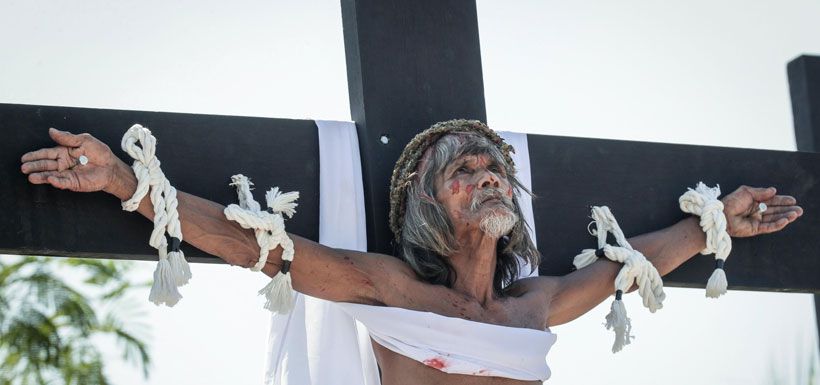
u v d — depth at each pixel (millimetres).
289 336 10922
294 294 10922
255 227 10492
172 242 10281
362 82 11547
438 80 11758
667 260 12023
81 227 10406
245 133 11102
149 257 10547
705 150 12586
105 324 21609
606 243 11922
